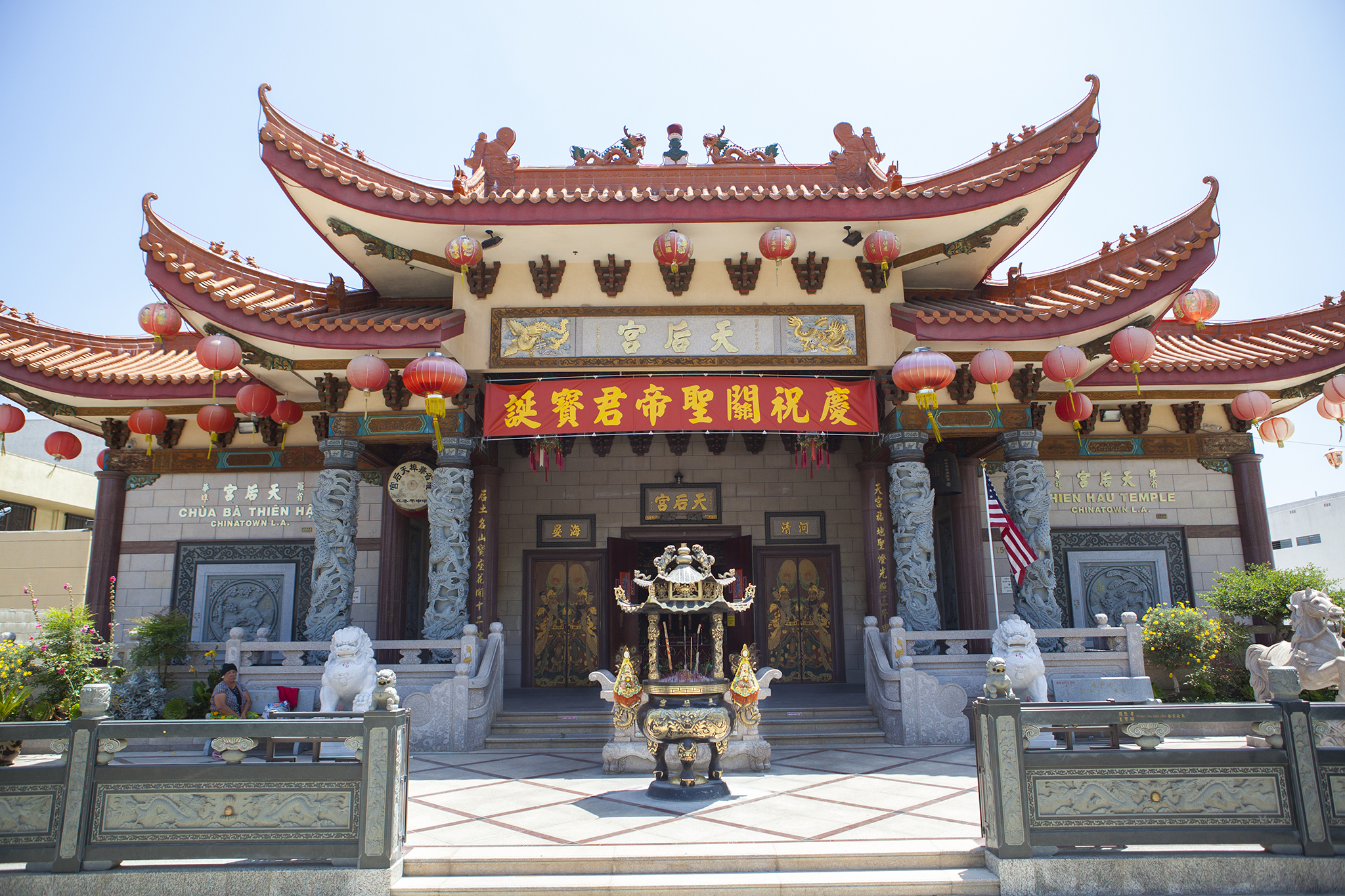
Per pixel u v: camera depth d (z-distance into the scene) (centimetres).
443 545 1251
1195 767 590
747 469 1761
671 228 1209
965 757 1025
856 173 1478
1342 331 1438
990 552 1302
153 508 1554
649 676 857
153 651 1220
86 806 582
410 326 1189
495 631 1258
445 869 606
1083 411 1336
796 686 1597
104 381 1398
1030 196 1213
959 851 613
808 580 1716
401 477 1377
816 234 1245
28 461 2519
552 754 1101
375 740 596
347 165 1224
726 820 721
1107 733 1063
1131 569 1541
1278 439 1466
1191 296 1187
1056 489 1564
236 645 1180
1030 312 1184
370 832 584
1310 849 576
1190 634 1287
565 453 1759
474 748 1144
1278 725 600
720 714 816
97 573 1513
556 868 607
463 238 1183
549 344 1289
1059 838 582
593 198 1179
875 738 1159
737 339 1295
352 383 1186
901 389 1190
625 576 1744
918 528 1266
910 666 1159
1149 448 1578
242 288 1310
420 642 1191
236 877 579
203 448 1569
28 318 1487
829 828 687
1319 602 884
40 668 1145
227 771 590
